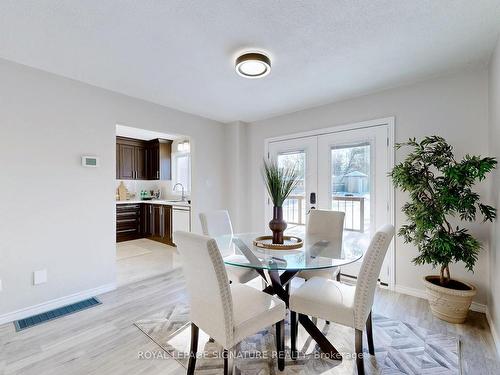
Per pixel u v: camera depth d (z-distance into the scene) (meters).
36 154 2.32
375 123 2.91
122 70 2.38
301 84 2.69
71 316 2.24
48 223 2.38
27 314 2.24
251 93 2.96
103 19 1.67
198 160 3.88
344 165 3.16
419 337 1.92
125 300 2.56
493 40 1.89
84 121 2.63
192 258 1.41
